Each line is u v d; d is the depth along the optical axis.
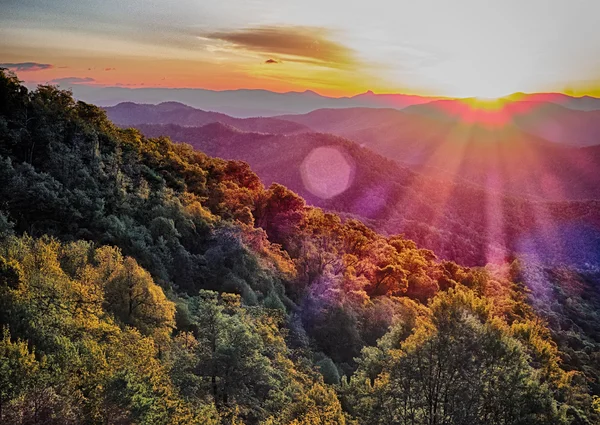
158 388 21.12
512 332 29.92
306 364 36.66
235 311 32.09
